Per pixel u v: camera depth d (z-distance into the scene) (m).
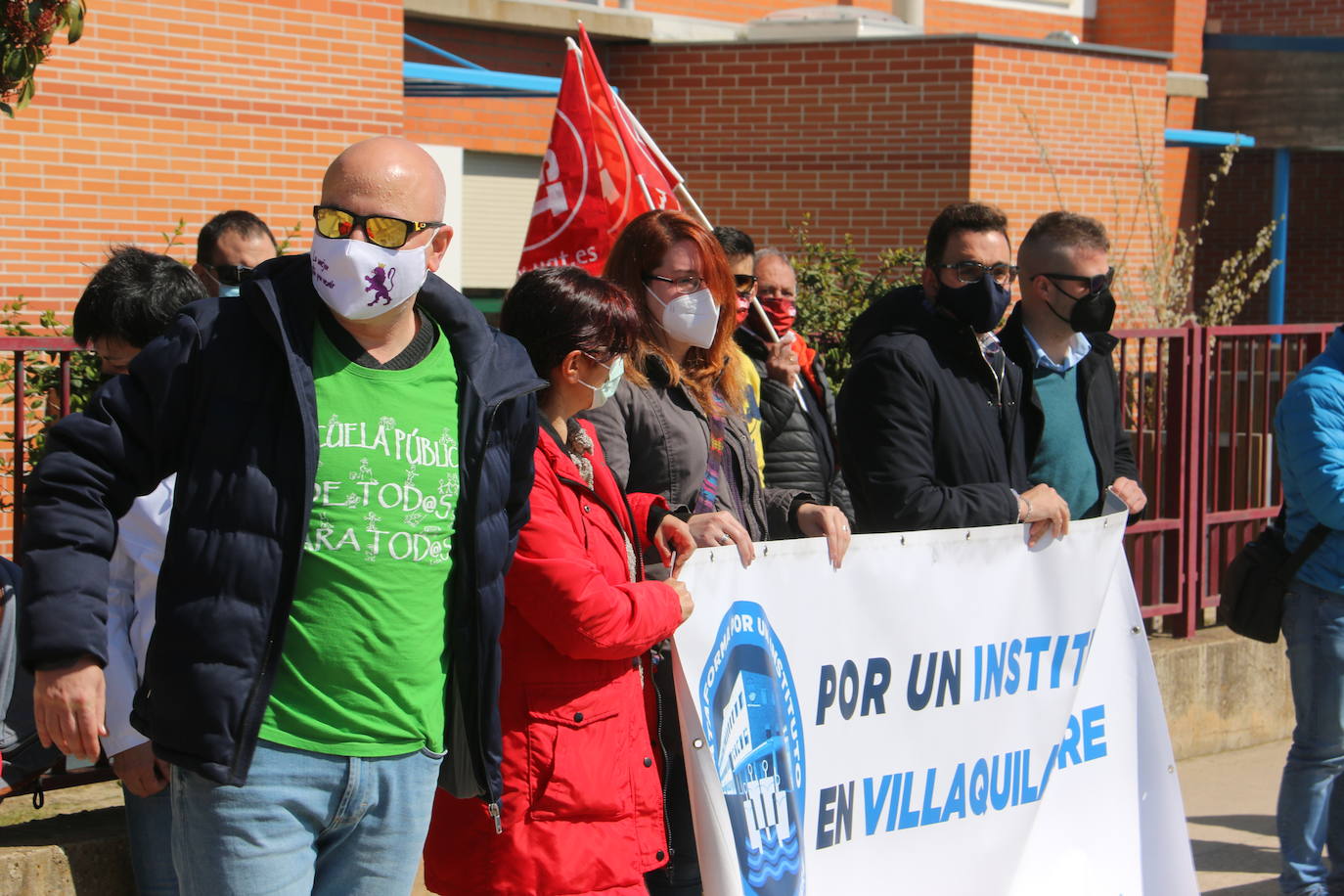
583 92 5.88
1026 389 4.61
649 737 3.53
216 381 2.69
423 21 12.23
